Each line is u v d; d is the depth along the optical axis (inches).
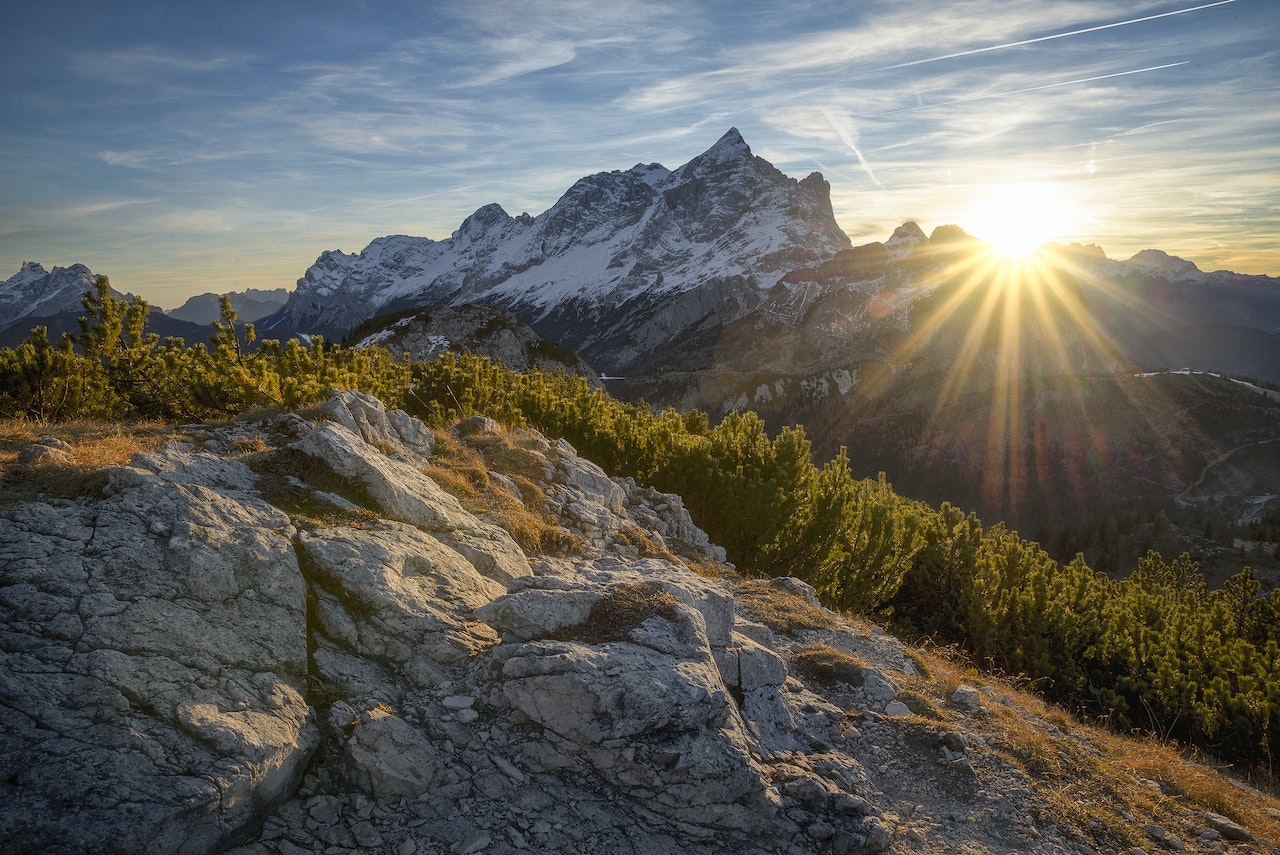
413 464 583.2
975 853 335.6
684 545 802.8
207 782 238.2
